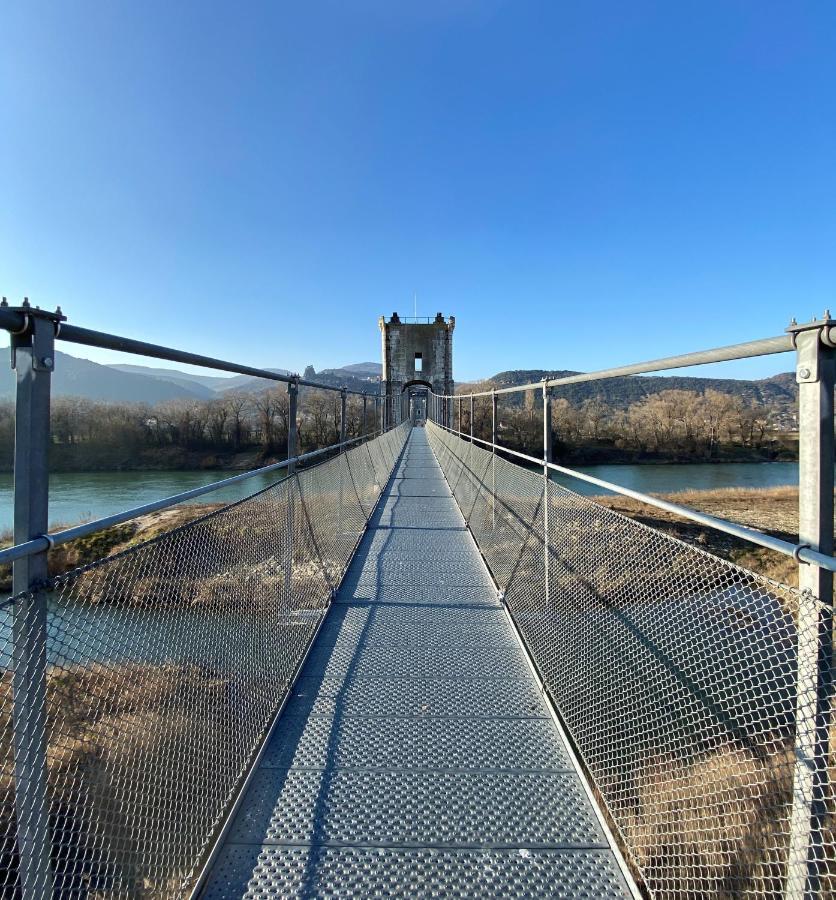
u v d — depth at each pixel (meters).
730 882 1.55
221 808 1.90
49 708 1.26
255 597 2.43
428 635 3.35
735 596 1.53
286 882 1.64
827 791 1.19
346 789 2.04
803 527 1.23
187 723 1.77
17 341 1.19
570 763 2.21
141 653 1.58
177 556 1.79
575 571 2.58
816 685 1.19
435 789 2.05
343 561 4.56
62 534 1.22
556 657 2.71
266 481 25.50
